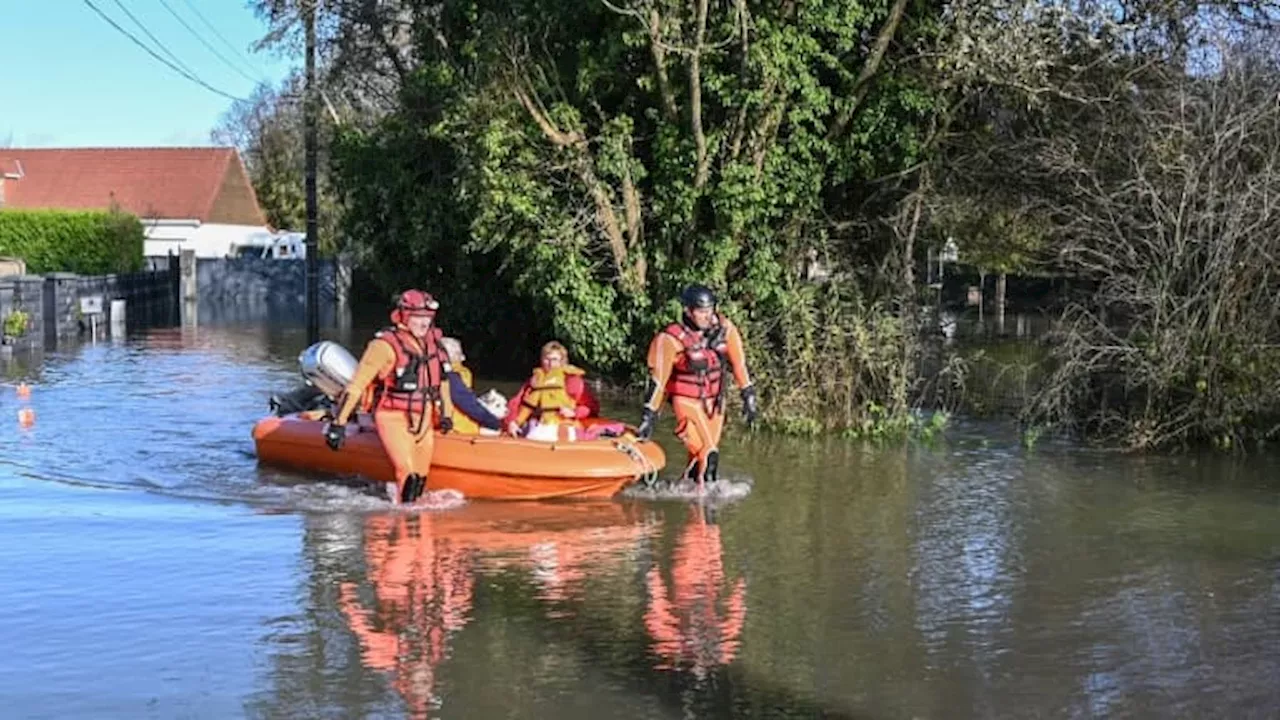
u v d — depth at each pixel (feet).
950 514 31.60
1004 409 52.13
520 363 70.08
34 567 25.00
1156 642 21.17
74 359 72.02
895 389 46.21
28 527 28.71
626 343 53.98
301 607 22.45
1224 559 27.04
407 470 31.81
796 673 19.38
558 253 52.31
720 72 50.98
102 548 26.71
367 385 31.81
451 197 62.75
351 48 82.74
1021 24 47.32
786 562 26.40
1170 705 18.28
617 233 52.60
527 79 53.06
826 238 52.70
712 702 18.10
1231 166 40.81
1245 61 41.63
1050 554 27.40
